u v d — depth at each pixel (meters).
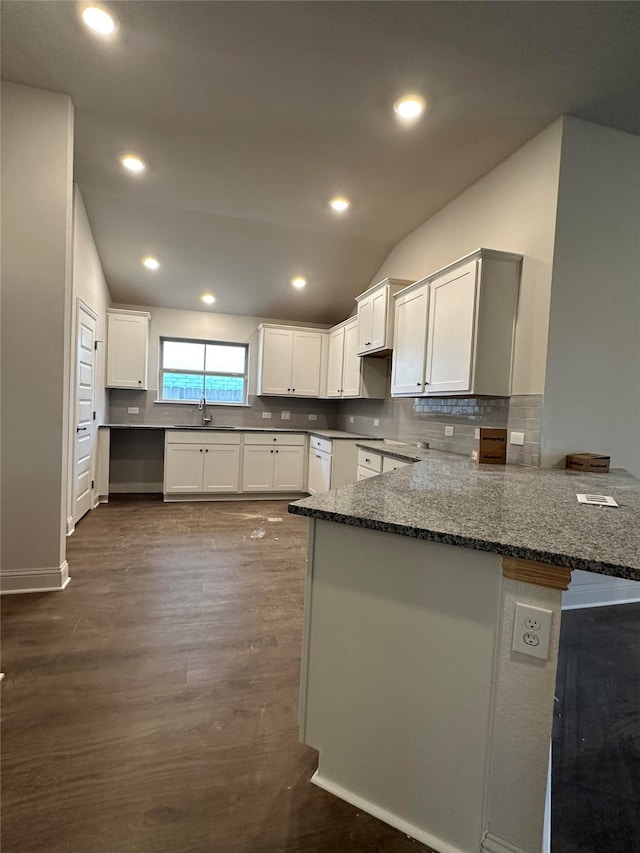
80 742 1.43
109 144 2.89
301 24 1.88
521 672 1.02
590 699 1.77
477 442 3.07
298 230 4.13
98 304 4.45
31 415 2.46
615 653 2.13
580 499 1.55
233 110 2.50
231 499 5.12
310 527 1.32
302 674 1.35
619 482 2.00
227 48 2.03
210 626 2.19
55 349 2.47
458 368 2.81
